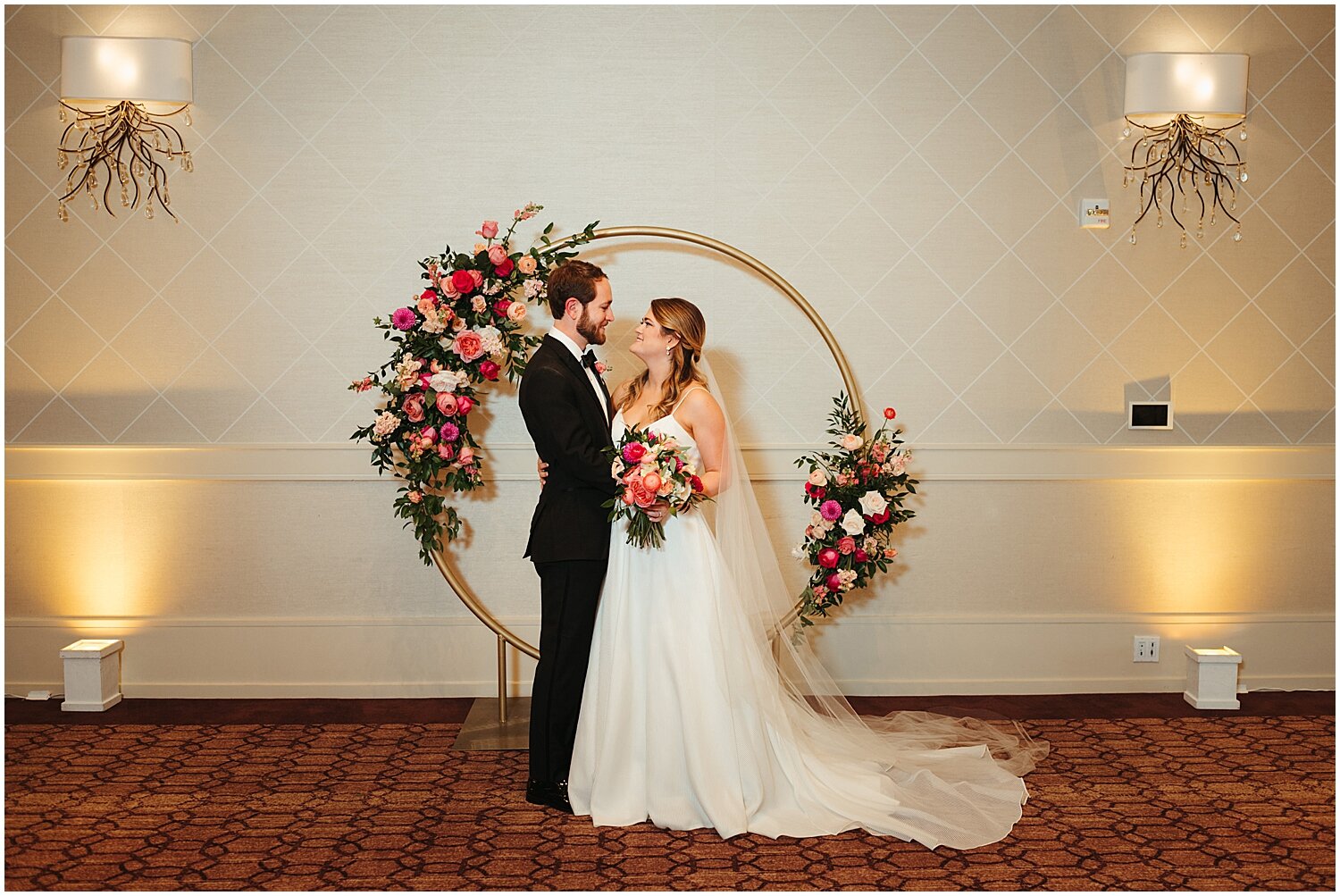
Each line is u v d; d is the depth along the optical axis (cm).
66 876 280
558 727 334
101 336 423
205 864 288
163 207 420
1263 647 442
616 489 321
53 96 416
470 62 418
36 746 378
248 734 392
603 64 420
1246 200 434
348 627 432
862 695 438
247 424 427
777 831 309
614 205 423
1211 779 350
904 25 423
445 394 370
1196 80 409
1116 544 439
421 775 354
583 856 295
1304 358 438
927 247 429
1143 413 435
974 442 434
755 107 423
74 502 428
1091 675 441
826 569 377
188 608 432
